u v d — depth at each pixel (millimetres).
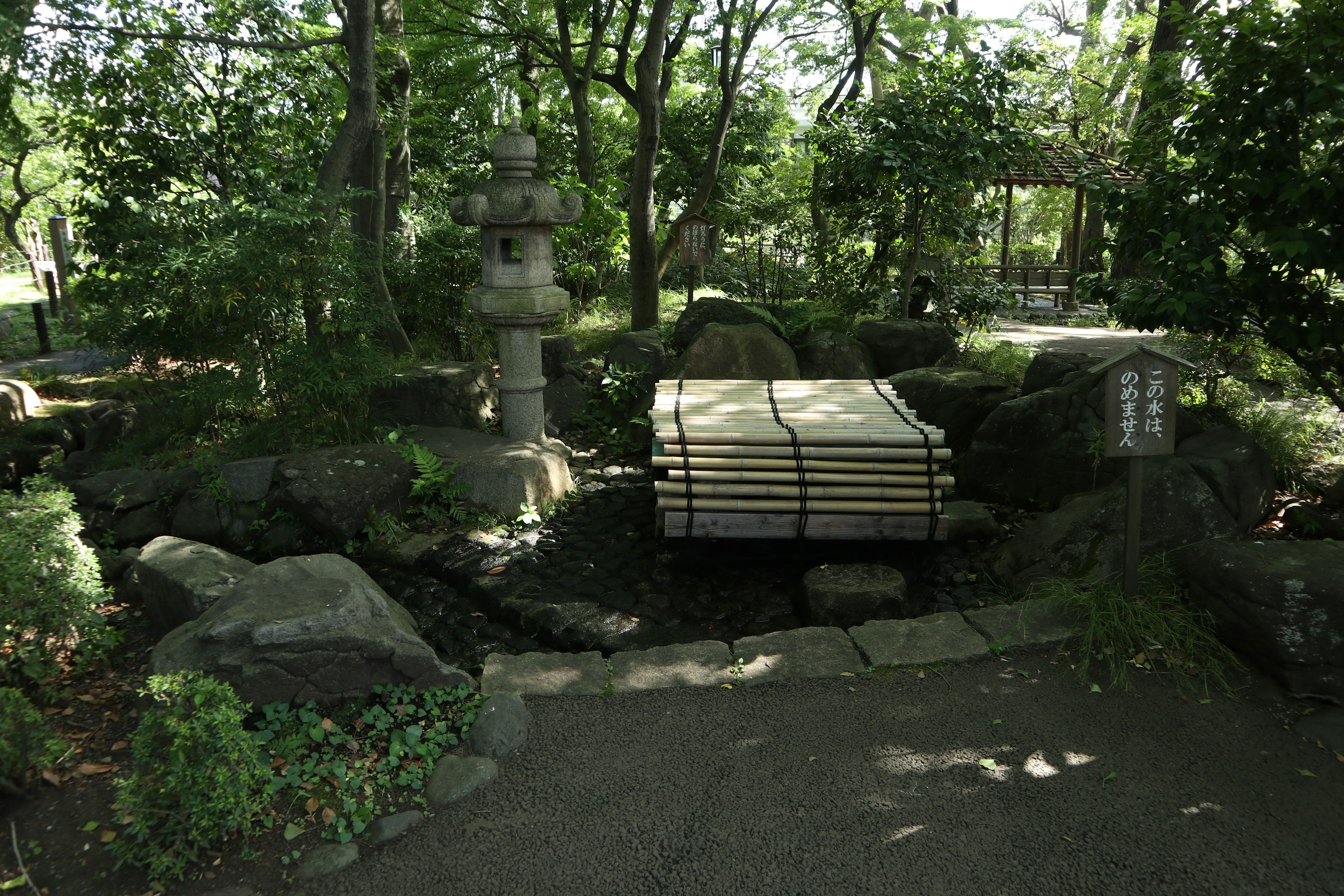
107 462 7234
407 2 12664
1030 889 2658
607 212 12164
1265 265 4957
